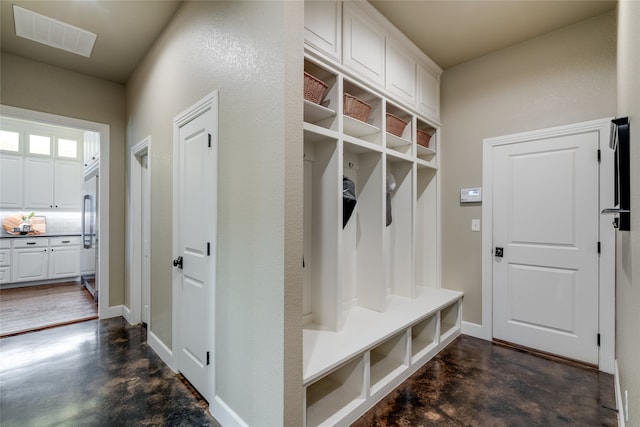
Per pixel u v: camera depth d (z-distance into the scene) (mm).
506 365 2449
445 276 3279
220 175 1867
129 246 3539
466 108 3154
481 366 2438
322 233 2211
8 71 2947
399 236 3008
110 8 2348
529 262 2742
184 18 2291
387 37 2561
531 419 1803
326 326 2170
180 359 2307
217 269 1871
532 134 2742
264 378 1476
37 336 3062
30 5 2295
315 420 1674
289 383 1395
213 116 1924
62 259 5492
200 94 2086
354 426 1737
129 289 3527
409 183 2949
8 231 5238
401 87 2729
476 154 3078
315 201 2266
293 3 1443
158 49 2729
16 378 2266
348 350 1799
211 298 1919
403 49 2756
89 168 4570
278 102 1426
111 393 2078
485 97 3029
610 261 2348
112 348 2781
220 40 1868
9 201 5148
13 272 4996
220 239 1852
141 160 3391
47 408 1916
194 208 2143
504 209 2893
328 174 2172
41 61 3125
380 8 2363
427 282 3375
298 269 1446
